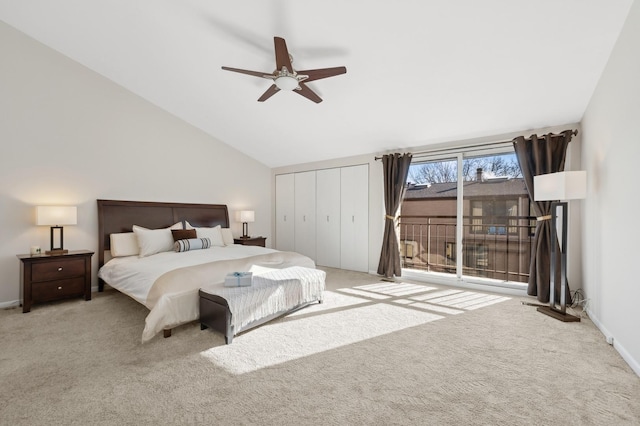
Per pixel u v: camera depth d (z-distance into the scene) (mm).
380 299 3520
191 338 2430
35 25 3326
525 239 3932
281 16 2549
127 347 2266
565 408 1566
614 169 2307
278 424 1450
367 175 5098
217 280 2822
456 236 4219
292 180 6188
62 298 3303
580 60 2480
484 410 1550
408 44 2615
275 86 2744
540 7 2082
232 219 5703
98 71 3988
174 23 2955
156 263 3180
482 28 2326
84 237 3869
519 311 3111
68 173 3748
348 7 2346
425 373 1907
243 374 1894
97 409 1557
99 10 2998
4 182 3305
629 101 2027
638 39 1880
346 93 3494
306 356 2131
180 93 4230
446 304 3338
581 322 2793
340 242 5441
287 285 2857
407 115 3730
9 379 1827
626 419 1480
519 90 2957
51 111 3619
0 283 3281
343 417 1498
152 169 4559
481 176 4199
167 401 1621
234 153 5754
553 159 3436
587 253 3029
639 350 1880
